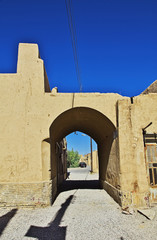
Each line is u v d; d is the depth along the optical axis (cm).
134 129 701
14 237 445
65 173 1812
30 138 727
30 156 714
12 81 765
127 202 652
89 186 1240
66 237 443
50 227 503
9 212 632
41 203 680
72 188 1158
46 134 732
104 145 1045
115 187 759
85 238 438
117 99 770
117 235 451
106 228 493
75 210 650
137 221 538
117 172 720
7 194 680
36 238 439
